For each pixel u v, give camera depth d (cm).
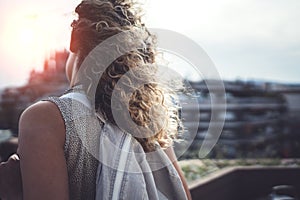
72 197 102
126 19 107
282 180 377
